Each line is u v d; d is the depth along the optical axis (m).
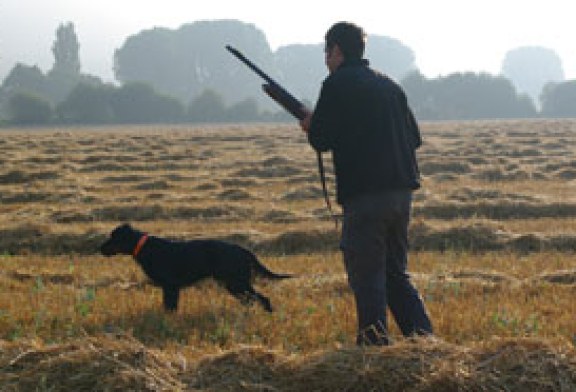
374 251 7.51
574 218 22.97
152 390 6.71
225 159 43.47
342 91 7.34
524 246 18.62
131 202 26.12
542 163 40.62
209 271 11.45
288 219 22.94
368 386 6.64
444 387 6.50
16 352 7.45
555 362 6.66
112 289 13.15
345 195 7.48
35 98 177.00
